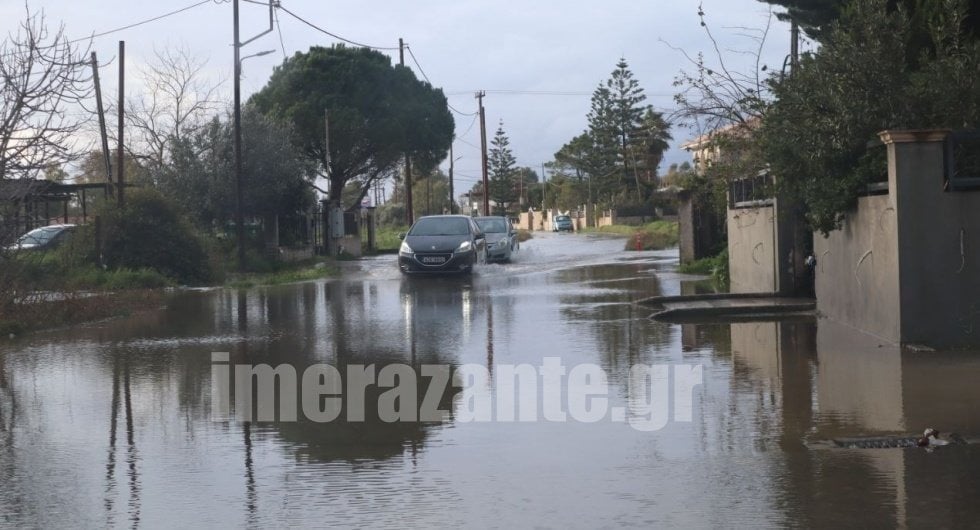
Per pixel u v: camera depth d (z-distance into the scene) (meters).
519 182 145.75
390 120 55.84
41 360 12.81
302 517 6.07
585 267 29.80
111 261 28.58
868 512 5.91
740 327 14.45
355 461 7.39
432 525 5.87
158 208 29.38
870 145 12.54
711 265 25.67
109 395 10.25
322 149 55.66
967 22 14.80
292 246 41.28
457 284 24.33
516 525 5.84
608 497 6.35
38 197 21.75
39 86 16.84
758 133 16.58
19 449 7.97
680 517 5.91
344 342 13.88
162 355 13.05
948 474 6.68
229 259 35.47
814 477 6.68
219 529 5.89
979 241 11.71
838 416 8.42
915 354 11.38
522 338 13.80
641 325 14.96
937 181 11.70
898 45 12.90
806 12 17.59
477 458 7.41
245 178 39.69
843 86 12.95
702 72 18.66
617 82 88.38
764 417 8.49
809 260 16.25
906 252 11.76
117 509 6.31
